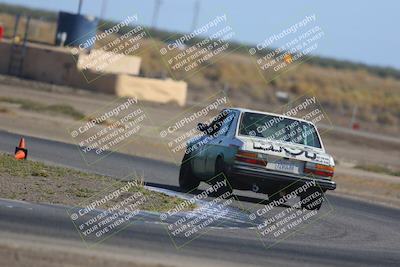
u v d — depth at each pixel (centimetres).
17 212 3569
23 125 8712
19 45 15875
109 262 2789
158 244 3300
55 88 14188
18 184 4431
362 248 3825
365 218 5025
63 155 6569
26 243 2942
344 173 8412
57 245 3003
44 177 4828
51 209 3809
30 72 15688
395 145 14425
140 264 2816
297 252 3506
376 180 8156
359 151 12375
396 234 4456
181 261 3002
